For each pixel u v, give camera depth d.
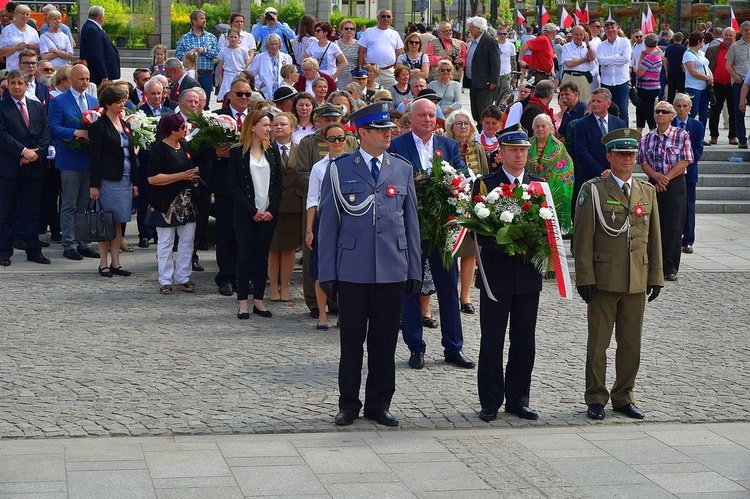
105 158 14.74
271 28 26.09
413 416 9.74
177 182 14.03
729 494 7.91
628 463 8.59
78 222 14.62
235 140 13.88
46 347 11.54
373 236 9.32
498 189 9.59
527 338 9.79
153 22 53.41
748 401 10.49
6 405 9.59
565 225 14.70
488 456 8.65
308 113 14.51
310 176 12.42
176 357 11.33
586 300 9.74
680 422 9.86
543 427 9.62
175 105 19.31
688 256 17.89
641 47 28.38
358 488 7.79
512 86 30.56
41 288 14.30
